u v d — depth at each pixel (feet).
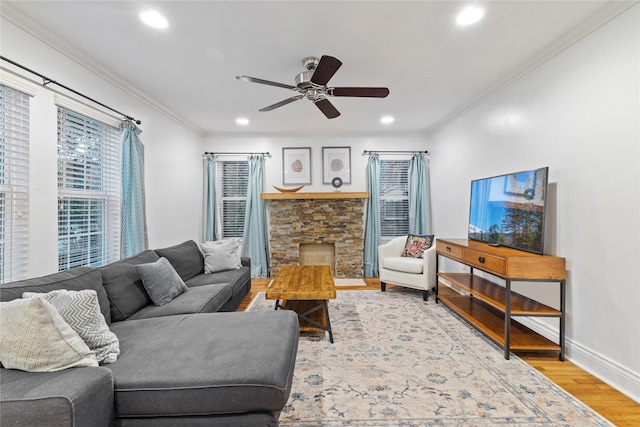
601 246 6.68
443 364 7.22
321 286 9.14
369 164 17.06
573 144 7.41
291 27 7.01
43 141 7.04
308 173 17.35
